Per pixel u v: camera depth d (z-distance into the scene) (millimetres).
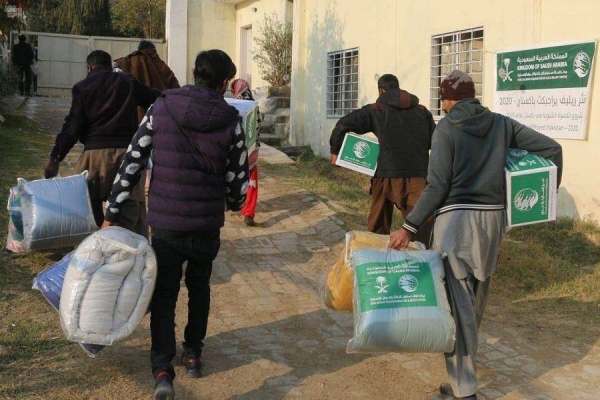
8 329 4457
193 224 3635
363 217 8328
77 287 3371
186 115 3580
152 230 3703
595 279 6484
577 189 8000
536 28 8344
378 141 5594
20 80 19797
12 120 12836
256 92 17109
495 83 8977
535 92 8383
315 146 13852
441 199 3623
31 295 5102
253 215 7598
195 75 3809
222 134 3650
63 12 30125
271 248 6988
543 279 6496
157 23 28344
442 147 3656
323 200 8891
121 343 4441
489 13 9117
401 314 3436
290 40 16641
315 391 3973
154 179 3684
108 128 5152
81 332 3369
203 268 3963
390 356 4562
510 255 7066
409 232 3607
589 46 7645
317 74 13742
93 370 4023
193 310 4020
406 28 10945
